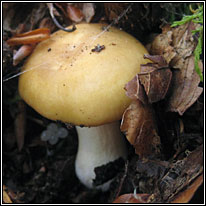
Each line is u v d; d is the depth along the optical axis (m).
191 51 0.14
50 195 0.17
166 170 0.14
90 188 0.17
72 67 0.13
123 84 0.13
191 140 0.14
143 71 0.13
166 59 0.15
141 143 0.14
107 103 0.13
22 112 0.19
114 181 0.16
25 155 0.19
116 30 0.15
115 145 0.16
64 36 0.15
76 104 0.13
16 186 0.18
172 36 0.15
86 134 0.16
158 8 0.16
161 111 0.14
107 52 0.13
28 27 0.17
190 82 0.14
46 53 0.14
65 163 0.18
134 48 0.14
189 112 0.15
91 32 0.15
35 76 0.14
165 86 0.13
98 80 0.13
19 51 0.15
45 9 0.17
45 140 0.19
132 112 0.13
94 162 0.16
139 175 0.14
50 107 0.13
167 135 0.15
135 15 0.16
